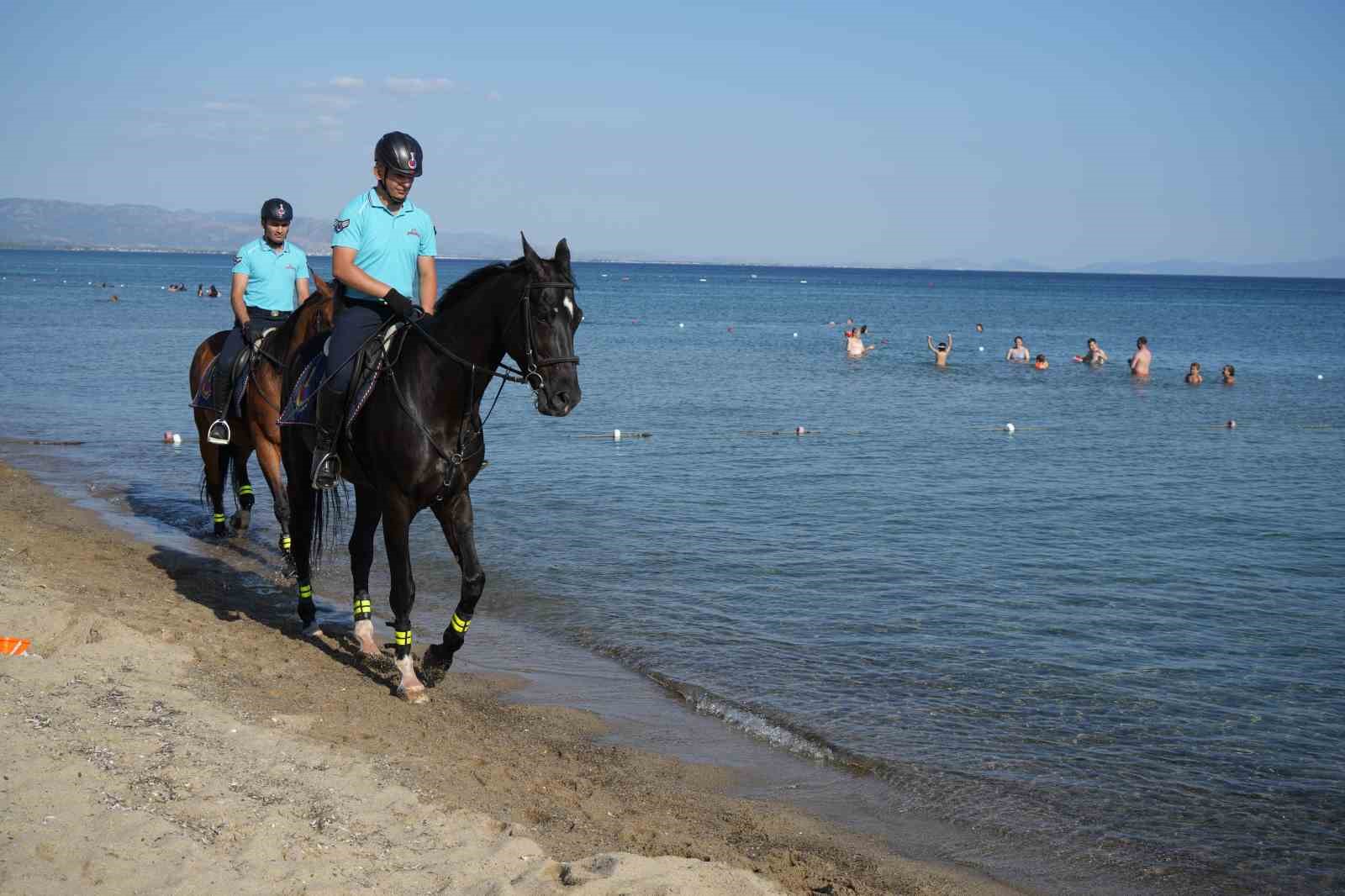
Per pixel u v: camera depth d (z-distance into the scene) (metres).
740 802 6.36
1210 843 6.03
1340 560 11.93
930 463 18.14
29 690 6.20
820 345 48.00
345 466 7.43
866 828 6.13
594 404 25.88
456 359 6.75
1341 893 5.57
